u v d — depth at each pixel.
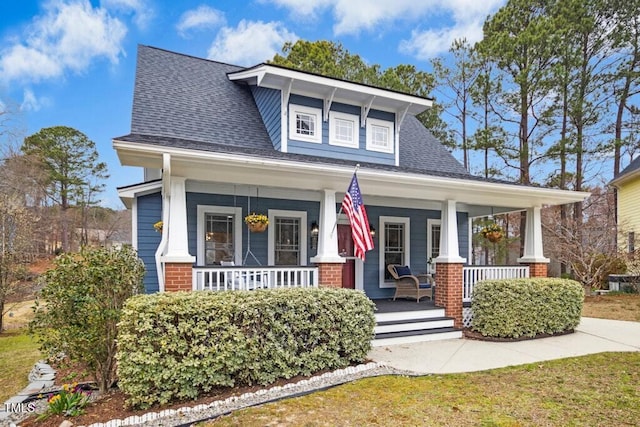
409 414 4.37
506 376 5.70
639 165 17.41
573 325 8.80
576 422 4.15
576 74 18.45
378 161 10.43
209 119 9.45
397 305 9.32
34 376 6.17
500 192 8.35
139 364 4.51
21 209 13.80
